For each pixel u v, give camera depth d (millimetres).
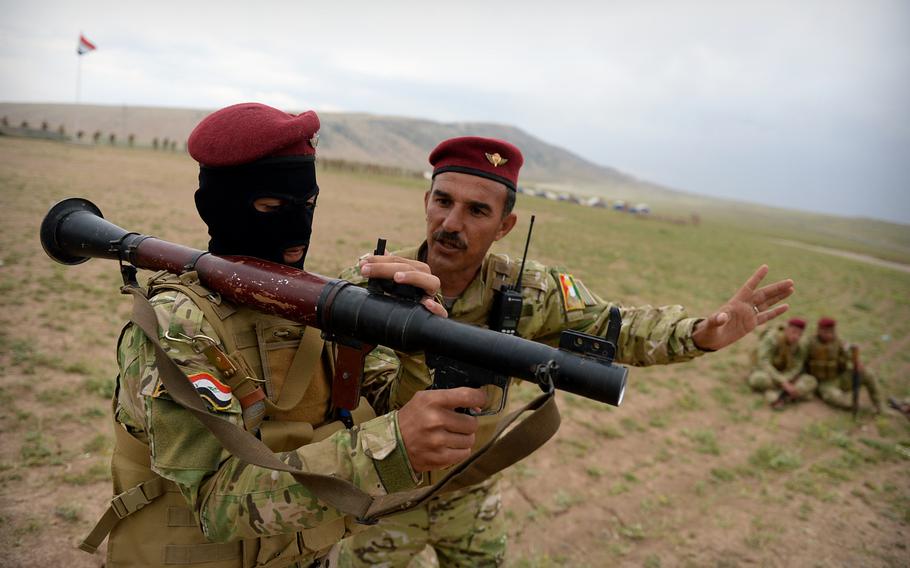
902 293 24969
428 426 1160
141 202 17781
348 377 1488
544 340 2473
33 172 21219
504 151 2160
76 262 1831
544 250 20750
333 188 37000
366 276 1336
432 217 2227
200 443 1224
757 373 8109
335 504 1123
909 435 7090
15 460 4051
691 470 5582
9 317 6574
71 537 3434
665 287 16859
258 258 1484
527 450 1168
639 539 4359
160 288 1416
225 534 1216
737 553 4320
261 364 1454
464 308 2252
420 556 3637
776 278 23453
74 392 5090
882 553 4500
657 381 8086
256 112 1433
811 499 5238
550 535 4262
